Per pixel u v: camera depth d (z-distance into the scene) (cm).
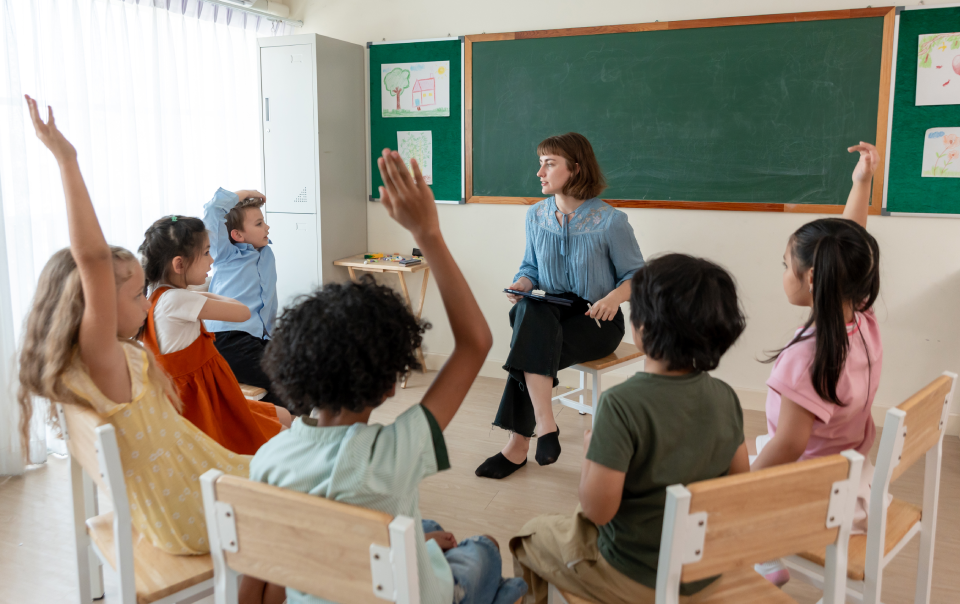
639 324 119
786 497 102
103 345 133
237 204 275
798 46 314
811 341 138
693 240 345
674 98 337
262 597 127
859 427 148
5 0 258
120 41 314
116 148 314
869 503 132
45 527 230
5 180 268
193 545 144
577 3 349
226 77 375
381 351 100
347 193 398
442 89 382
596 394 268
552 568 132
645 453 115
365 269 385
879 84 305
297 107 374
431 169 393
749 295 339
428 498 249
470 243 391
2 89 263
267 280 285
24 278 273
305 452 101
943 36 292
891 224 312
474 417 331
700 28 327
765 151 326
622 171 352
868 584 134
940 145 299
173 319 188
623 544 121
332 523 91
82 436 132
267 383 259
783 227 329
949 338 311
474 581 122
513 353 255
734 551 101
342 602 93
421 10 382
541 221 280
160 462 143
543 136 365
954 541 221
